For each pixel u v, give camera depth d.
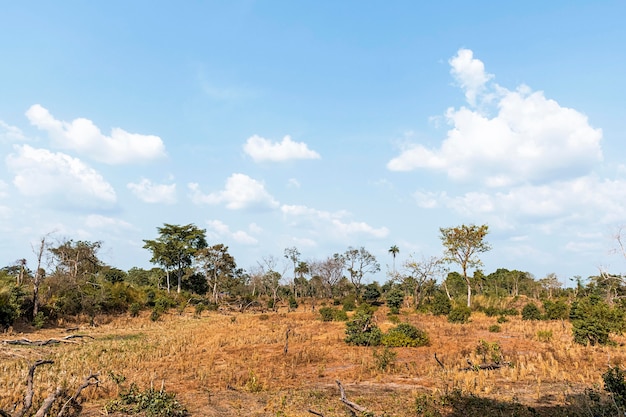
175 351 22.64
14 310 30.09
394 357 19.61
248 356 21.11
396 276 58.41
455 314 35.62
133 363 18.98
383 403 12.88
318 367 18.39
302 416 11.66
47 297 36.81
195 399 13.38
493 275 83.31
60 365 18.12
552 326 30.94
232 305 68.94
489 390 13.80
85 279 42.34
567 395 12.97
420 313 45.72
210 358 20.22
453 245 51.41
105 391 13.82
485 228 51.03
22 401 12.22
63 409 11.20
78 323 36.31
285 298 81.88
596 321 22.33
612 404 10.86
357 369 17.84
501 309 45.50
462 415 11.52
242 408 12.55
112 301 45.19
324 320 39.50
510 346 22.58
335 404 12.88
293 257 79.62
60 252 43.25
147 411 11.37
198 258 74.31
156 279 82.06
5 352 21.08
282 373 17.27
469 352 20.97
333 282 75.94
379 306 63.53
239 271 79.31
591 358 18.39
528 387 14.36
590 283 57.62
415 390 14.41
